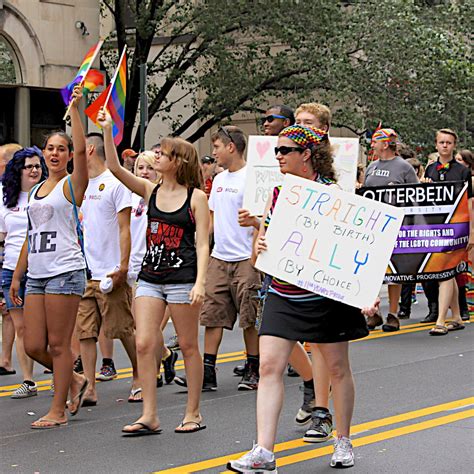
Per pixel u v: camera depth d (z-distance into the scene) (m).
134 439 9.35
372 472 8.15
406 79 28.09
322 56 27.47
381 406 10.64
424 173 17.75
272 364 7.54
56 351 9.86
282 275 7.68
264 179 10.65
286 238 7.72
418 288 23.06
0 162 12.97
